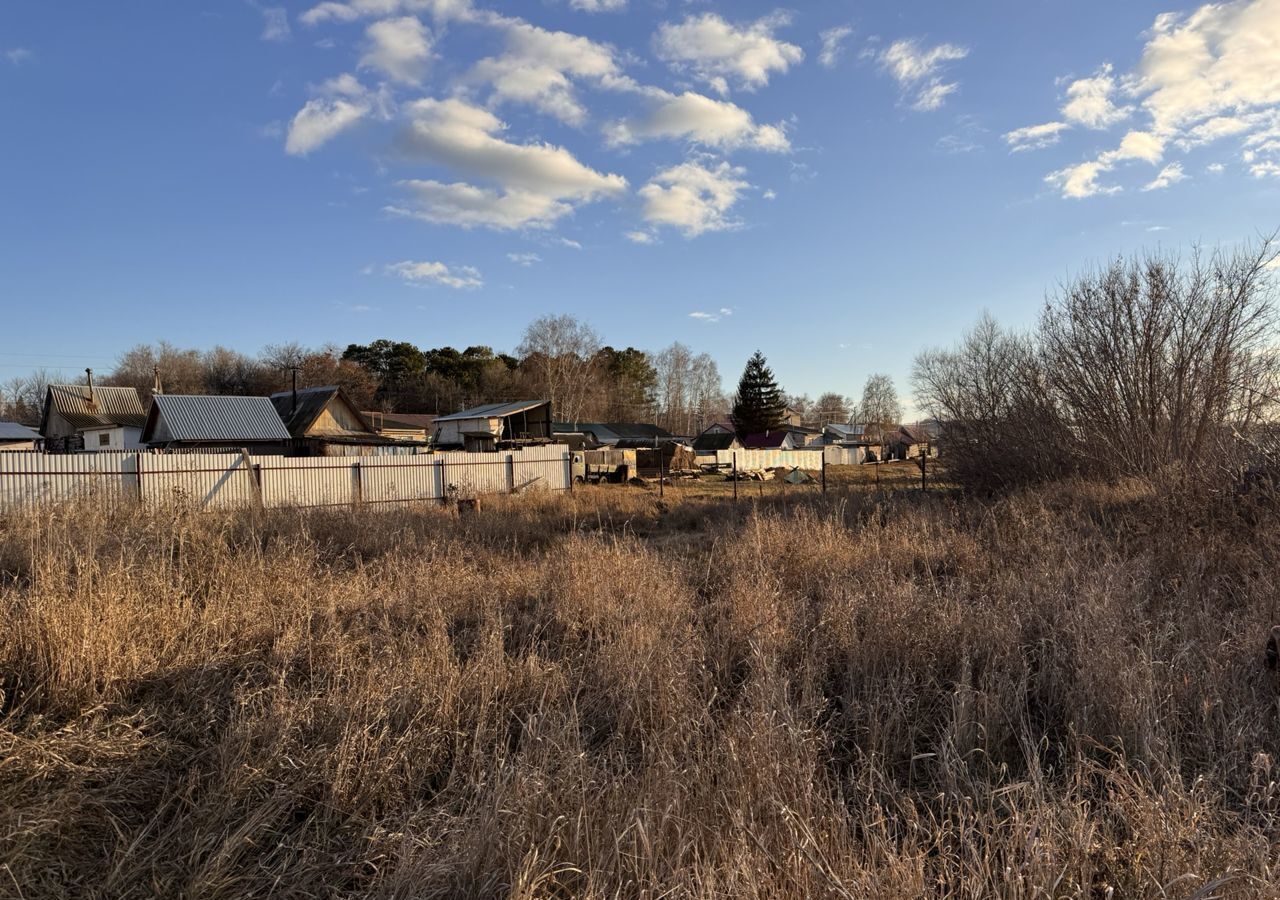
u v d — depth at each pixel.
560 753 3.04
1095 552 7.08
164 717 3.64
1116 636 4.21
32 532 7.20
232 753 3.19
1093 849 2.47
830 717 3.83
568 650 5.00
